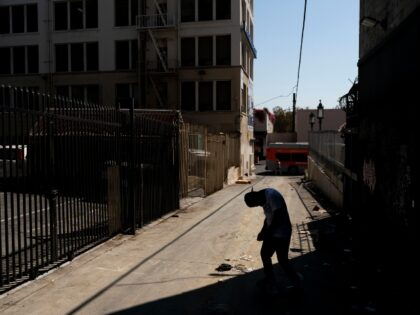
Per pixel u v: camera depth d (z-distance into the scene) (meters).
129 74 37.28
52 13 38.44
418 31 6.54
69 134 7.48
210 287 6.25
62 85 38.44
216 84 36.31
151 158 11.56
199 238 9.59
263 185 27.95
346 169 13.45
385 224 8.66
